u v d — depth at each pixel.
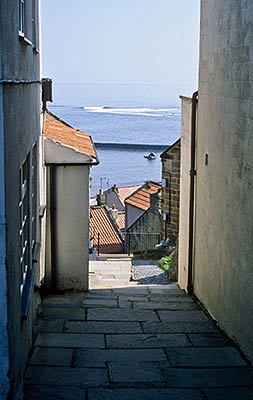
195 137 10.27
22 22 5.79
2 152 3.95
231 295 7.35
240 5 7.02
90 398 5.12
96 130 167.12
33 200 7.55
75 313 8.48
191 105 10.35
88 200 10.06
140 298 10.02
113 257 17.86
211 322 8.27
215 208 8.52
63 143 9.86
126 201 32.19
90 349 6.60
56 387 5.36
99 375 5.73
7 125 4.09
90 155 9.88
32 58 6.77
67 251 10.23
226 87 7.76
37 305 8.03
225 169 7.82
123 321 8.10
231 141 7.45
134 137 151.62
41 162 8.84
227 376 5.84
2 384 4.23
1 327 4.16
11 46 4.33
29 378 5.56
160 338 7.23
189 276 10.74
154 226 29.47
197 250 10.23
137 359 6.31
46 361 6.09
